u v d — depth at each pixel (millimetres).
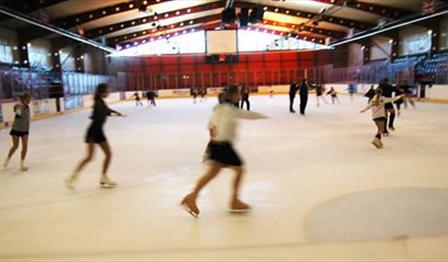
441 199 4246
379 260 2896
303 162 6273
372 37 30734
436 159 6207
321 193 4578
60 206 4328
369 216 3783
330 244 3186
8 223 3836
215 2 27094
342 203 4199
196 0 24766
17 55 19953
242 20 22141
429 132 9180
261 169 5859
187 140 8977
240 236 3396
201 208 4148
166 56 37281
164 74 37531
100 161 6777
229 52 35344
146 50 36656
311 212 3943
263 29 36531
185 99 32188
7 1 15641
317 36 36125
